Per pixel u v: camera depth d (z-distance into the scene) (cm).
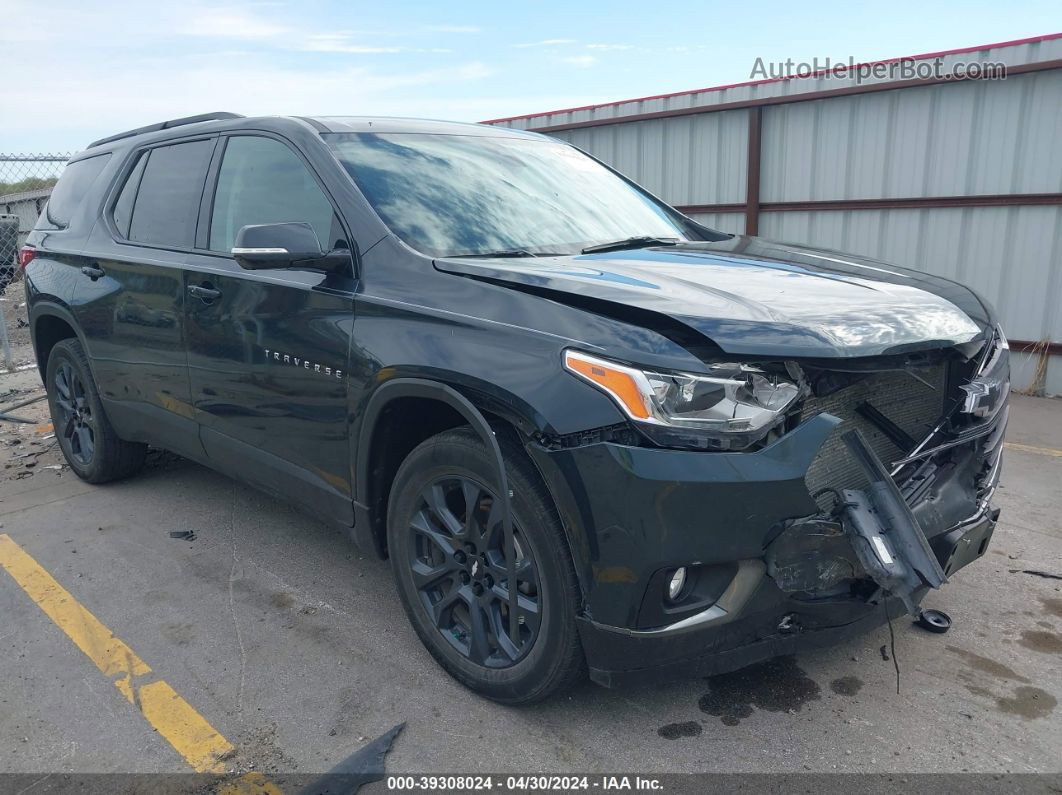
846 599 233
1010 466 505
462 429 255
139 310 385
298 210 314
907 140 786
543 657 240
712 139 921
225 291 331
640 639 219
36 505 448
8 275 1062
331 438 292
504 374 229
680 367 208
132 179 422
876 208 816
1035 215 723
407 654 296
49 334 484
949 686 273
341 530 306
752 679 278
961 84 744
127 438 434
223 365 337
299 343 296
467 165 335
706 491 204
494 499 245
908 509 219
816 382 221
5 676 287
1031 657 290
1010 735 248
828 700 266
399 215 290
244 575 360
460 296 253
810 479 219
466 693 271
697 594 219
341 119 341
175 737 252
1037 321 736
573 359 219
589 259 286
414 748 245
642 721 256
